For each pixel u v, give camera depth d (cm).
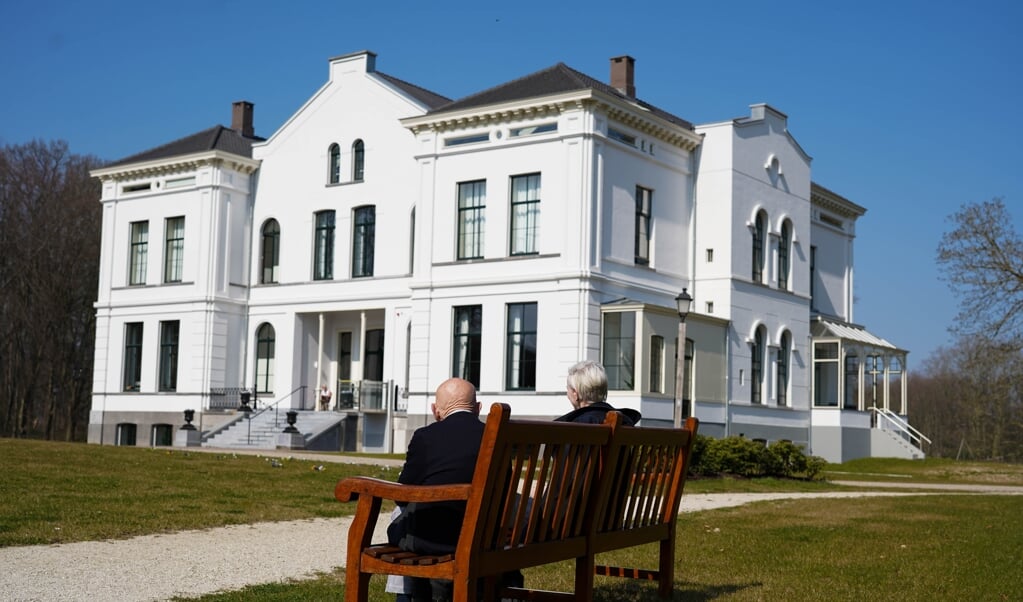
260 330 4566
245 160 4559
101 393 4762
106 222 4838
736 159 4072
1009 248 4594
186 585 866
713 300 4028
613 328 3534
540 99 3547
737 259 4059
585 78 3969
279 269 4522
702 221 4081
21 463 1889
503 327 3619
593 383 795
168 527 1224
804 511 1748
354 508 1539
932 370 8806
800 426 4444
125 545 1073
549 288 3534
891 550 1206
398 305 4147
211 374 4447
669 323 3612
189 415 4262
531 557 648
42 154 6216
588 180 3509
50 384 6259
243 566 981
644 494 809
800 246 4538
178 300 4531
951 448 8369
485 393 3634
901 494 2422
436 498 595
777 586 925
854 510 1788
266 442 4103
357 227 4331
